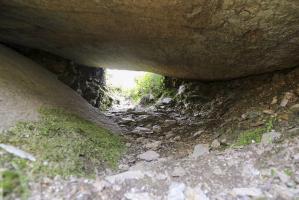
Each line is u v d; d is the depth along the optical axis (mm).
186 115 4609
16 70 3219
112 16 2811
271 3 2281
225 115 3764
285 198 1734
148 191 1869
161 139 3543
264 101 3375
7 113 2330
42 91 3250
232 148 2607
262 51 3094
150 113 4973
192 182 2021
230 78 4238
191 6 2428
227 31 2783
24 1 2826
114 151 2738
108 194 1768
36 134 2230
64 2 2703
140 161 2670
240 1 2305
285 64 3352
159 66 4340
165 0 2381
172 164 2406
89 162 2238
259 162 2221
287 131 2545
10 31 3641
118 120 4539
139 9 2584
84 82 5168
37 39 3865
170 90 5750
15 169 1675
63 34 3549
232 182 2012
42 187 1647
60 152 2098
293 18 2445
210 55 3424
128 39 3357
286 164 2115
